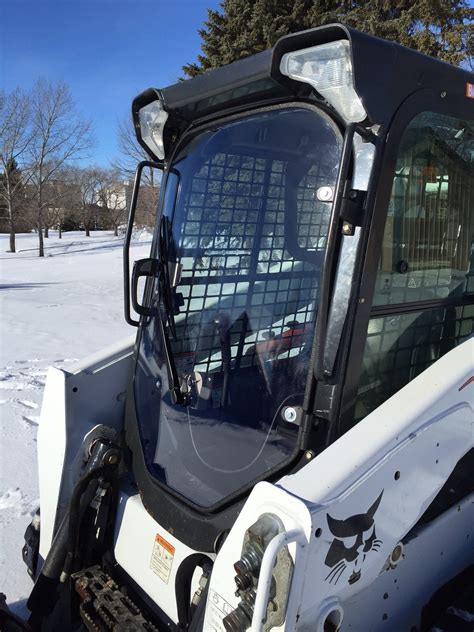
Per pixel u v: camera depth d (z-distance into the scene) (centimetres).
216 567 152
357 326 165
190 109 209
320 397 167
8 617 184
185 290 216
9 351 723
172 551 184
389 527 156
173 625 179
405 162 178
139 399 224
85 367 233
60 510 222
